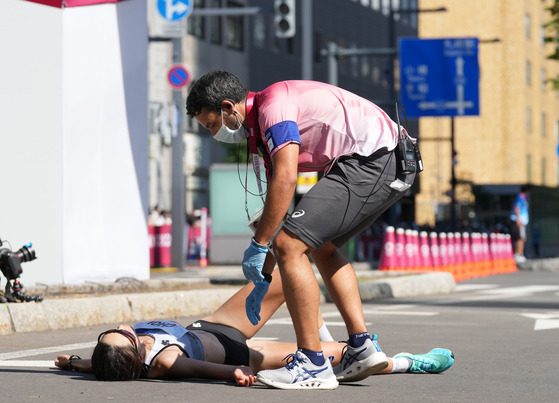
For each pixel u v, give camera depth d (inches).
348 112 519.8
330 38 5398.6
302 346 522.0
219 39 4318.4
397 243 1988.2
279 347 577.9
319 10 5246.1
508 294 1535.4
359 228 533.6
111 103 1293.1
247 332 566.6
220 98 521.7
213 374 532.7
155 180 3791.8
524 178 6973.4
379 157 519.2
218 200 2495.1
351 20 5708.7
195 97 527.5
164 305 1024.2
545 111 7470.5
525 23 7066.9
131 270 1317.7
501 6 6993.1
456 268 2167.8
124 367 529.7
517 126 6983.3
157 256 2151.8
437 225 4894.2
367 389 525.7
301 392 510.6
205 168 4131.4
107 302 951.0
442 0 7140.8
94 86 1267.2
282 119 506.9
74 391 500.7
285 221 514.0
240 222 2487.7
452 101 2802.7
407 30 6707.7
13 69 1181.7
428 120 7190.0
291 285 516.4
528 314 1111.6
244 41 4539.9
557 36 3233.3
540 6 7357.3
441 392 519.8
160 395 490.3
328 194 511.5
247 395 496.1
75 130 1241.4
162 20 2003.0
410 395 507.5
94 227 1263.5
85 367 571.8
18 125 1184.2
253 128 526.3
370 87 6013.8
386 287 1429.6
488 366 645.3
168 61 3882.9
